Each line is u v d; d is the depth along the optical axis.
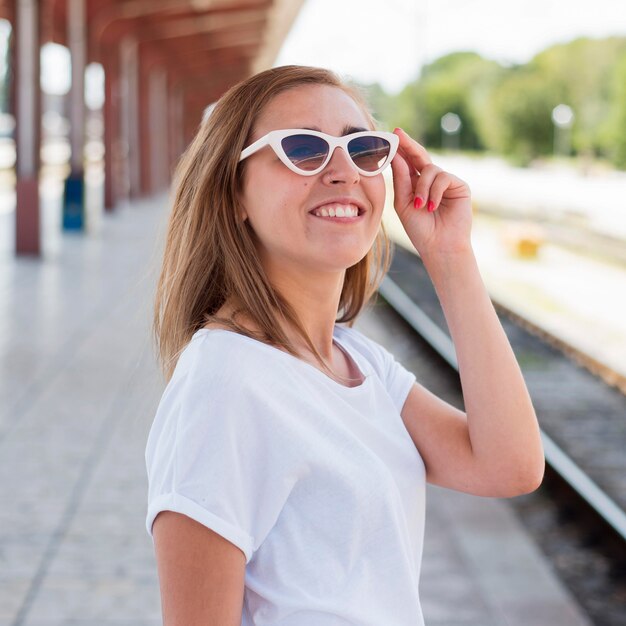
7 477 5.46
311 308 1.49
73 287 13.20
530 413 1.57
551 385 9.43
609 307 14.16
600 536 5.25
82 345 9.26
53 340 9.52
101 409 6.93
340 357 1.59
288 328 1.43
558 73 69.75
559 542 5.24
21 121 16.25
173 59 44.31
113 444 6.11
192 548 1.19
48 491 5.24
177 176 1.52
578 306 14.27
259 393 1.24
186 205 1.49
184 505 1.18
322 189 1.39
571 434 7.73
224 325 1.34
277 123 1.41
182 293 1.44
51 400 7.18
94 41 24.34
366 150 1.42
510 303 14.32
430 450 1.61
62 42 28.22
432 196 1.60
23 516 4.86
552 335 11.45
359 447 1.31
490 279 17.69
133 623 3.75
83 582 4.12
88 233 21.20
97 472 5.57
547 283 17.08
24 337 9.68
